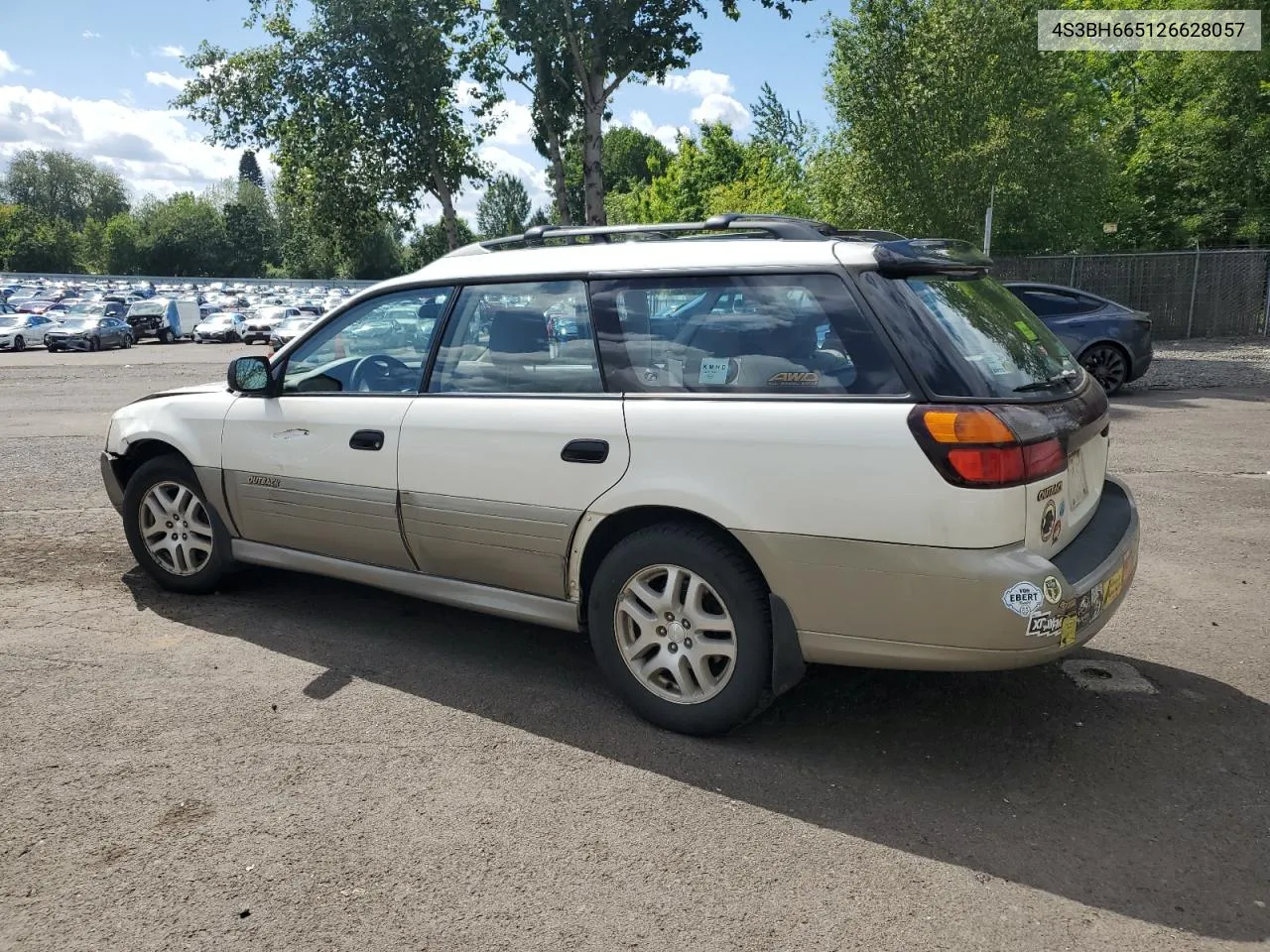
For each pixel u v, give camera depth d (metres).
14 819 2.93
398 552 4.13
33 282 84.06
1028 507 2.95
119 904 2.55
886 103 19.34
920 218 19.55
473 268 4.03
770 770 3.26
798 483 3.10
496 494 3.74
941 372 2.99
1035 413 3.03
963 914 2.51
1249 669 4.05
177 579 4.94
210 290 78.25
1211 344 19.91
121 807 3.00
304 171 23.02
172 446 4.83
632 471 3.41
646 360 3.49
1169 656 4.19
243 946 2.39
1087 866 2.71
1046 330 3.85
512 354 3.81
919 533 2.93
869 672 4.05
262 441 4.47
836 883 2.64
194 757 3.32
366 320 4.29
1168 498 7.01
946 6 18.95
